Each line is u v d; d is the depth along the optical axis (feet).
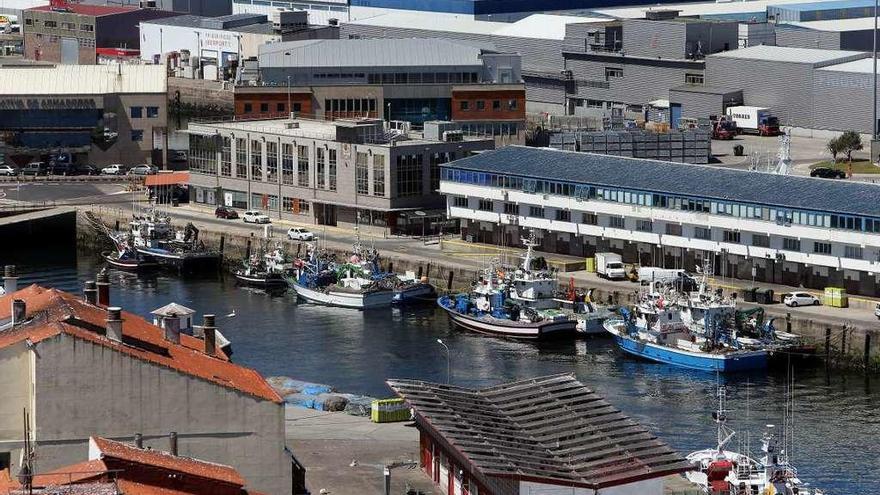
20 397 481.87
